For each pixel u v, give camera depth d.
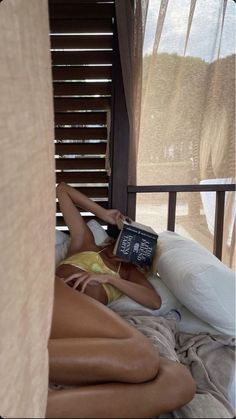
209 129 2.56
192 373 1.53
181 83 2.50
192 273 1.69
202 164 2.62
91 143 2.71
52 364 1.24
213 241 2.76
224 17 2.40
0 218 1.01
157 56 2.46
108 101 2.64
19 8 0.99
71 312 1.49
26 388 0.83
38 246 0.95
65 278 2.03
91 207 2.43
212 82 2.49
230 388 1.49
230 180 2.64
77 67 2.57
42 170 0.99
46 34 1.03
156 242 2.19
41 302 0.94
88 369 1.25
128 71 2.44
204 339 1.77
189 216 2.73
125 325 1.47
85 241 2.35
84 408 1.04
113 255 2.22
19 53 0.99
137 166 2.65
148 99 2.53
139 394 1.20
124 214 2.69
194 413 1.21
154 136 2.59
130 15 2.37
